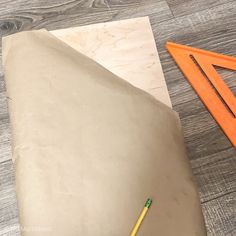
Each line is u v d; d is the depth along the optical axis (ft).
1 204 2.43
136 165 2.31
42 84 2.48
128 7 3.06
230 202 2.42
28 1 3.05
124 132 2.39
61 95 2.45
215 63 2.79
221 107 2.65
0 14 3.02
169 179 2.33
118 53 2.81
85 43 2.82
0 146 2.59
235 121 2.60
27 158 2.26
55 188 2.19
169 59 2.86
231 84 2.76
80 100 2.45
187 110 2.69
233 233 2.35
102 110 2.44
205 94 2.70
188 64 2.80
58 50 2.68
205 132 2.62
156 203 2.25
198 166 2.52
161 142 2.42
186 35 2.96
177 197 2.30
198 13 3.03
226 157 2.54
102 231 2.13
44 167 2.24
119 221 2.17
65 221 2.12
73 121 2.38
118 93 2.52
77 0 3.06
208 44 2.93
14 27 2.99
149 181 2.29
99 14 3.04
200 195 2.44
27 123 2.36
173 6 3.05
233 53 2.89
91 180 2.23
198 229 2.23
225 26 2.99
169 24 3.00
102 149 2.32
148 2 3.07
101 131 2.37
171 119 2.54
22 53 2.60
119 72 2.73
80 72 2.56
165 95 2.67
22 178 2.22
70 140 2.32
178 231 2.21
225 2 3.05
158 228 2.19
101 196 2.20
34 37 2.70
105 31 2.89
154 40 2.87
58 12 3.04
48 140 2.31
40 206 2.14
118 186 2.24
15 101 2.45
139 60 2.79
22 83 2.49
